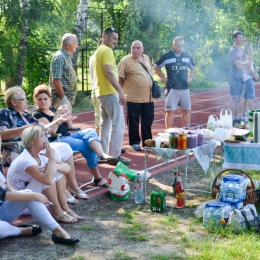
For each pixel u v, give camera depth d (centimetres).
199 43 2364
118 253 468
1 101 1630
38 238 504
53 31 1794
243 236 501
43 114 675
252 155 616
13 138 618
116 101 788
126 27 2044
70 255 466
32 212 490
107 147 823
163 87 2120
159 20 2081
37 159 534
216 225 529
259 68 1741
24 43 1583
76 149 664
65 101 753
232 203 557
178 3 2180
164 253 471
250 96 1138
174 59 947
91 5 2292
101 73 785
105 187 676
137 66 880
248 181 628
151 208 594
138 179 623
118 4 2205
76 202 609
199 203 623
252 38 2881
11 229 495
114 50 2100
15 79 1619
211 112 1525
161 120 1349
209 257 454
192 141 601
